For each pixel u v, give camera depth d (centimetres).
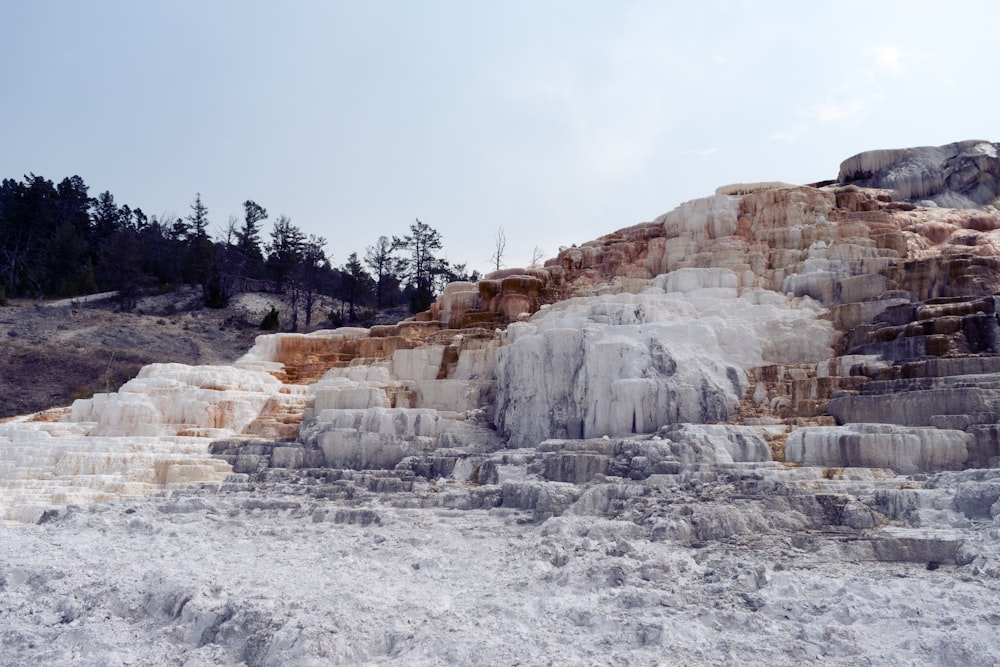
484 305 3406
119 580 1245
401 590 1213
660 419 2123
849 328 2348
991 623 953
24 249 8388
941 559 1236
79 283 7775
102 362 5672
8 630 1064
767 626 1002
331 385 2942
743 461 1850
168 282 8238
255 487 2164
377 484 2088
